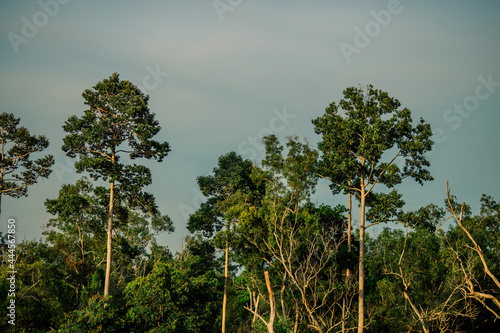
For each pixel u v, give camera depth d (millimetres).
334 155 51781
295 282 44750
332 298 48500
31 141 55781
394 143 51281
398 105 51312
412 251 51406
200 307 44594
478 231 50938
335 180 54125
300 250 48156
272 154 53312
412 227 50344
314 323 43562
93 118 49750
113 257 50375
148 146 50500
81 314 40469
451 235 50875
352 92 52406
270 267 49812
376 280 52969
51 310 50562
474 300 46688
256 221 51625
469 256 45438
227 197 61531
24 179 55250
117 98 49344
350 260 51188
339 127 52156
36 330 48438
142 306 42094
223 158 63031
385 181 50938
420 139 49062
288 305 48250
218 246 53500
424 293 47781
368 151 49344
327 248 50562
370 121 51781
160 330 41406
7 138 55469
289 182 51688
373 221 51844
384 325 48906
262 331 42031
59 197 50062
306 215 50250
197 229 61906
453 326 46719
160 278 42844
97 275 52750
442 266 48875
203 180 62375
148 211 51969
